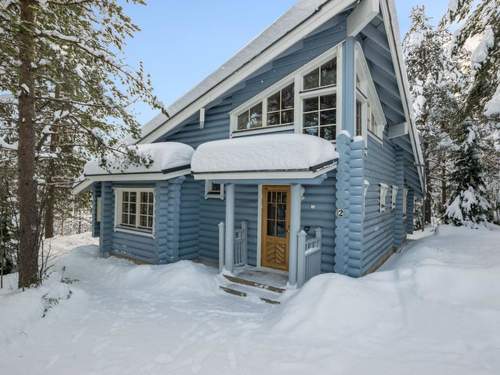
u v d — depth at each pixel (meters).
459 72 16.45
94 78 6.31
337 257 6.04
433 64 17.06
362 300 4.49
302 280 5.68
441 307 4.25
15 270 7.76
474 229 11.95
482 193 13.73
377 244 8.11
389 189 9.82
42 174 10.59
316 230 6.38
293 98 7.21
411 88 17.22
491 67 6.85
